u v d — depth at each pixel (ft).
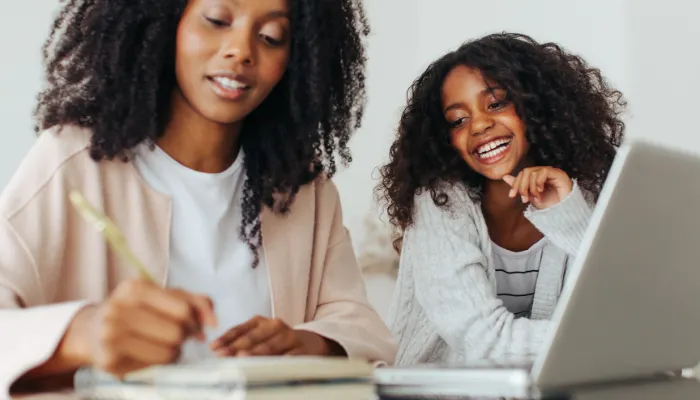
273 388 1.58
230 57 2.78
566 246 4.26
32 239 2.56
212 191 3.08
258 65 2.85
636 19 7.46
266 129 3.24
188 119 3.01
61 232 2.65
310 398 1.63
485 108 4.62
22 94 6.01
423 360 4.70
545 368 1.87
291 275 3.21
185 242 2.99
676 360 2.49
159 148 3.01
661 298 2.23
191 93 2.88
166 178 3.00
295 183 3.26
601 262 1.91
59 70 3.05
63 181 2.70
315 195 3.43
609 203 1.89
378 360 2.95
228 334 2.29
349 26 3.44
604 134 5.09
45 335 1.87
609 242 1.92
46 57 3.15
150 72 2.88
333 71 3.43
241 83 2.84
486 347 4.08
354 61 3.51
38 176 2.66
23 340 1.89
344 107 3.52
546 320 4.08
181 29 2.84
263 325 2.36
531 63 4.80
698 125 7.14
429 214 4.68
